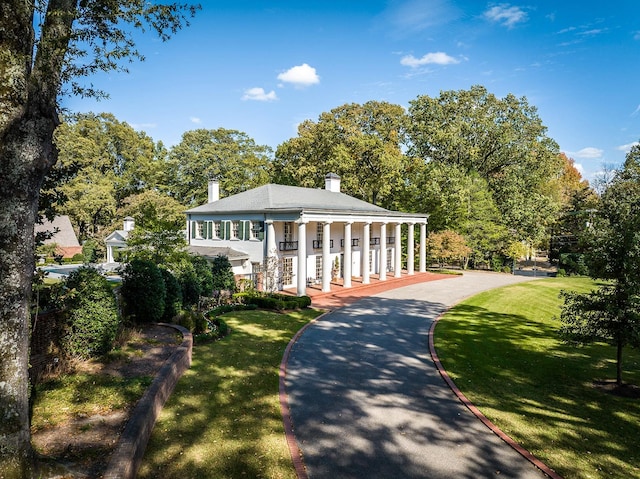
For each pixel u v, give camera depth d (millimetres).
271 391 10945
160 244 22922
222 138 60625
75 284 11328
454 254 43062
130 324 15227
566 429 9117
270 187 34281
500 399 10789
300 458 7801
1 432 5383
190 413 9281
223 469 7164
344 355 14727
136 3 7301
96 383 9617
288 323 19797
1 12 5082
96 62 7172
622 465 7695
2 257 5414
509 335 17516
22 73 5281
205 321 17266
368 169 48688
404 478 7250
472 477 7312
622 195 29406
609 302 11312
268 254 29984
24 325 5719
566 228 48156
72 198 47219
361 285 32781
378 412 9977
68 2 6016
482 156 50500
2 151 5234
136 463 6914
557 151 50281
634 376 12617
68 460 6402
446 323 19922
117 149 57625
